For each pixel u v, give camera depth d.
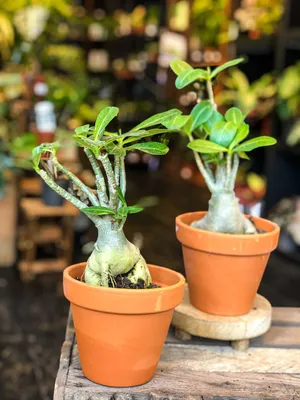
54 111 3.95
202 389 1.16
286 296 3.41
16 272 3.75
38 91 3.63
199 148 1.37
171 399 1.12
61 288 3.53
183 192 6.32
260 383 1.20
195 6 5.52
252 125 4.41
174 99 6.57
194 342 1.39
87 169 4.62
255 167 4.50
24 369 2.58
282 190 4.18
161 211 5.45
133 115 7.04
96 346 1.12
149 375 1.17
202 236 1.34
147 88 7.51
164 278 1.25
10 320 3.06
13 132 3.86
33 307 3.23
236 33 4.61
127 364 1.13
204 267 1.36
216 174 1.44
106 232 1.15
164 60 6.77
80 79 5.86
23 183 3.78
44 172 1.13
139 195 6.09
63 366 1.22
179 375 1.22
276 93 4.05
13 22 4.48
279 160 4.14
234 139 1.37
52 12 4.84
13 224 3.84
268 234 1.34
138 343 1.11
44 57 5.17
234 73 4.15
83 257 3.91
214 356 1.33
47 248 4.02
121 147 1.12
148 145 1.14
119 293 1.06
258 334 1.36
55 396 1.11
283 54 3.93
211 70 1.59
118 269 1.15
